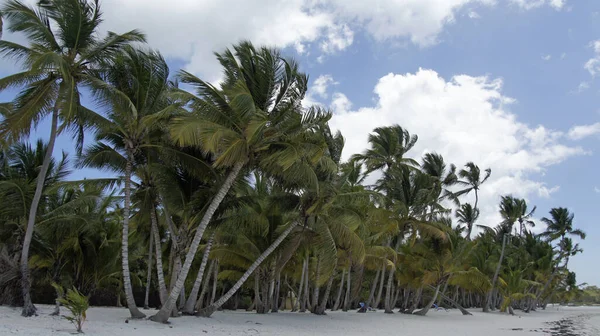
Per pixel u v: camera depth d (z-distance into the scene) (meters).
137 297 35.75
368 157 36.50
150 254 26.84
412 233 32.25
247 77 17.39
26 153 18.77
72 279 24.08
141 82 16.41
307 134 17.59
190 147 17.77
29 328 11.92
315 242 22.73
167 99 17.33
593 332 25.78
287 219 25.06
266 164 17.28
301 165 17.39
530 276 55.94
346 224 22.75
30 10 14.90
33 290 29.05
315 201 20.64
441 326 24.61
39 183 15.77
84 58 15.68
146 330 13.69
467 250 34.62
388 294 33.28
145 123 15.91
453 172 43.81
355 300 43.81
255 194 24.47
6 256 18.50
